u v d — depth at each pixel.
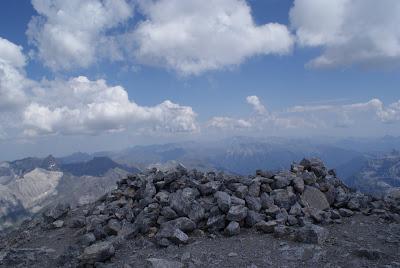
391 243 18.03
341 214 23.88
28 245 24.23
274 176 27.67
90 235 21.78
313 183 26.80
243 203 23.53
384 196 27.64
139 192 27.95
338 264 15.73
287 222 21.98
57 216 29.05
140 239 21.48
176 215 23.06
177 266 16.77
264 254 17.72
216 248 19.28
